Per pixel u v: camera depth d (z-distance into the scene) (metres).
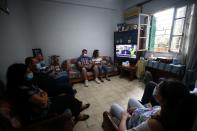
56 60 3.58
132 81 3.67
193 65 2.57
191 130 0.59
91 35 4.29
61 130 1.16
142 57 3.83
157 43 3.92
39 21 3.50
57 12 3.67
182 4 2.90
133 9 4.15
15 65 1.22
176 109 0.59
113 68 4.12
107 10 4.38
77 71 3.63
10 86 1.18
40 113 1.33
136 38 3.85
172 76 2.89
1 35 1.83
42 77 2.17
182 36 2.91
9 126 0.93
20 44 2.62
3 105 1.02
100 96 2.76
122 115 1.14
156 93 0.74
